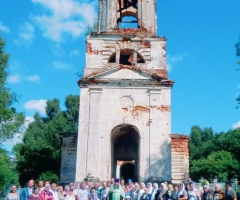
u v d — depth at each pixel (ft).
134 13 86.94
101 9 83.20
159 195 45.50
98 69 76.64
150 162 69.92
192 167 203.62
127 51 79.71
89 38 78.89
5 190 93.40
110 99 73.61
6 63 93.25
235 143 198.90
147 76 74.54
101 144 71.15
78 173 69.31
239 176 186.80
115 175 87.61
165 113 72.59
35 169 136.77
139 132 71.82
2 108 85.97
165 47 78.43
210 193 42.65
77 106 192.24
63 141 81.00
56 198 43.55
